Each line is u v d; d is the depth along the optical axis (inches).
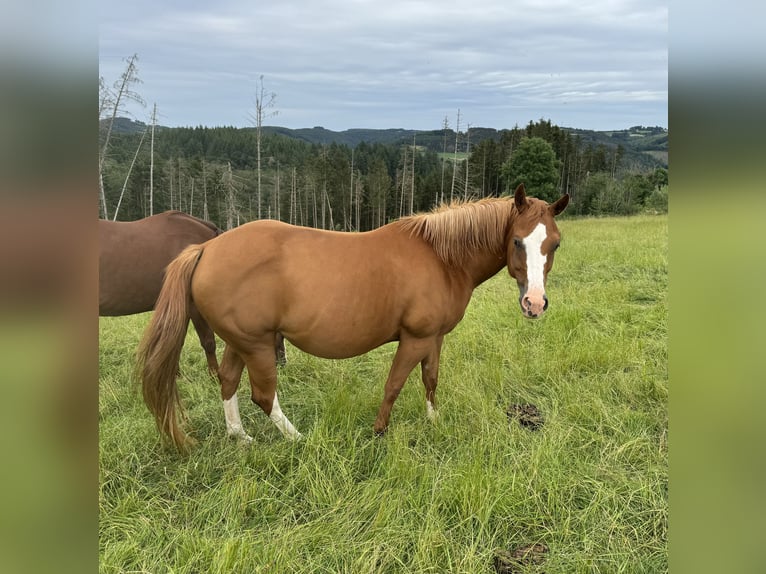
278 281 113.0
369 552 88.1
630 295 263.6
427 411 138.9
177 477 110.6
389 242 122.3
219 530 95.3
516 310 229.6
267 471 113.2
